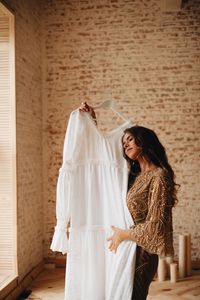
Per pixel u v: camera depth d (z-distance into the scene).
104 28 4.65
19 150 3.74
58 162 4.69
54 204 4.68
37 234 4.41
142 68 4.61
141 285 2.00
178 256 4.55
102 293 2.21
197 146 4.55
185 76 4.57
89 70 4.66
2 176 3.63
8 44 3.62
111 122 4.62
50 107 4.70
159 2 4.59
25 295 3.58
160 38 4.59
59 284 3.94
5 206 3.62
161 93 4.59
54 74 4.69
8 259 3.62
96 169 2.29
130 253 2.00
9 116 3.62
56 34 4.69
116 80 4.64
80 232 2.25
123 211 2.14
